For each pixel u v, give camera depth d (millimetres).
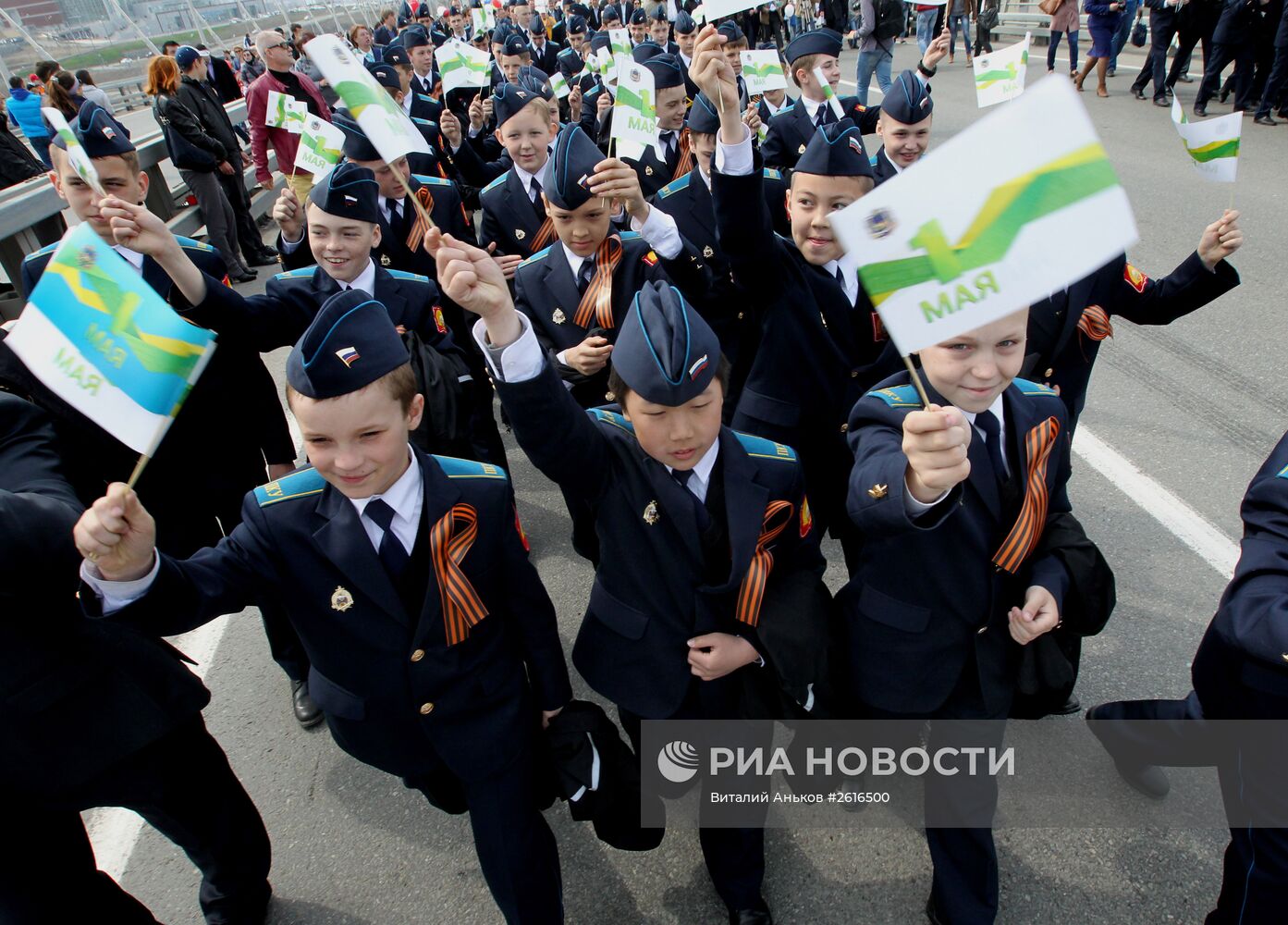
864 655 2309
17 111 8844
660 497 2164
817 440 3264
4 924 1883
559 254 3717
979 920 2275
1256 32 10125
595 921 2578
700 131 4445
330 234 3363
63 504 1922
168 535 3225
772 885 2625
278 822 2996
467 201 7488
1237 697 1934
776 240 3002
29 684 1877
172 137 7781
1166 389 5109
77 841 2092
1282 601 1760
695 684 2307
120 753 2016
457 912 2645
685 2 15812
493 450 3906
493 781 2197
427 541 2104
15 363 2762
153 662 2066
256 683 3686
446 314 4449
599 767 2246
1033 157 1393
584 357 3340
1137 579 3703
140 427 1664
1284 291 6113
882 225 1489
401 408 1979
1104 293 3164
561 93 8328
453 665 2139
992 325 1797
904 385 2213
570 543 4484
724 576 2229
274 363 7008
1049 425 2090
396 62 9109
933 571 2148
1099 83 12500
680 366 1923
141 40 14664
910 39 20516
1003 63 4781
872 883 2609
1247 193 8102
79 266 1658
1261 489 1892
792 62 6203
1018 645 2197
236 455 3361
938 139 11328
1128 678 3227
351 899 2703
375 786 3117
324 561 2062
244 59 15141
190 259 3271
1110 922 2424
